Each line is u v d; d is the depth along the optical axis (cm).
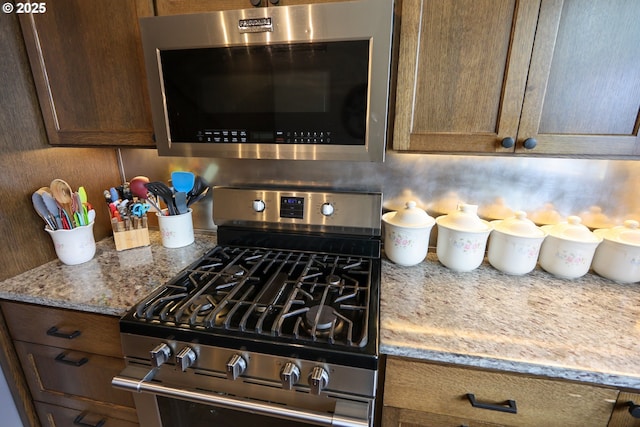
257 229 128
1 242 106
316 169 129
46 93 110
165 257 123
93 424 111
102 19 98
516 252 102
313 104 89
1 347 107
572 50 78
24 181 111
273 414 76
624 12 74
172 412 94
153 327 80
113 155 144
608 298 92
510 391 73
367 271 108
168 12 94
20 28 105
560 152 85
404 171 122
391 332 78
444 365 75
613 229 104
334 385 74
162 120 100
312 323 78
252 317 84
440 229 110
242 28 85
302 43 84
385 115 87
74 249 116
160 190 126
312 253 123
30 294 98
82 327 98
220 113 96
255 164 133
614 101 79
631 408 68
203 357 80
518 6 77
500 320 82
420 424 81
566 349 72
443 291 96
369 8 79
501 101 84
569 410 71
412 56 85
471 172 117
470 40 81
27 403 115
